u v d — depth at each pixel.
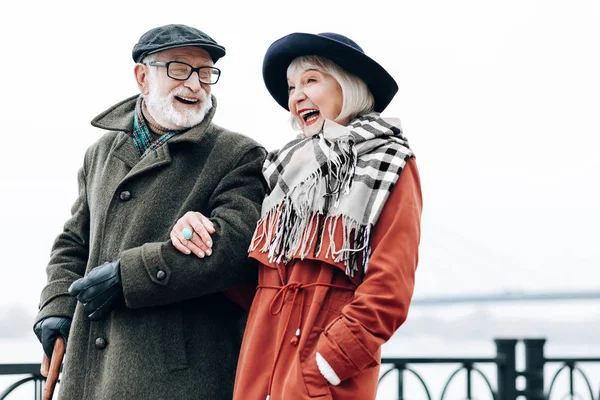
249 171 2.77
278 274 2.52
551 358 4.65
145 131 2.85
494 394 4.44
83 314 2.72
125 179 2.75
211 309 2.72
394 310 2.36
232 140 2.84
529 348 4.59
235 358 2.73
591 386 4.74
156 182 2.76
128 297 2.57
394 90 2.64
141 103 2.88
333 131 2.51
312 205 2.47
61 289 2.84
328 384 2.34
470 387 4.39
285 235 2.51
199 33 2.78
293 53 2.65
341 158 2.47
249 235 2.63
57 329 2.80
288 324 2.43
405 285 2.38
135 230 2.71
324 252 2.42
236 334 2.77
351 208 2.42
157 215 2.72
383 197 2.41
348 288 2.46
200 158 2.80
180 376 2.63
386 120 2.57
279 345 2.42
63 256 2.92
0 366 3.21
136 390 2.60
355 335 2.32
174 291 2.57
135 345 2.63
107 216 2.76
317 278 2.45
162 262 2.57
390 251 2.39
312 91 2.61
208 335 2.69
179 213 2.72
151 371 2.61
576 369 4.72
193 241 2.59
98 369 2.66
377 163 2.46
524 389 4.55
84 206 2.95
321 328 2.41
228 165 2.78
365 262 2.44
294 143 2.63
